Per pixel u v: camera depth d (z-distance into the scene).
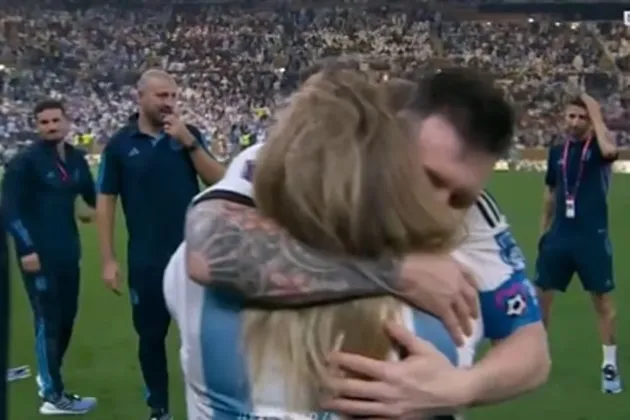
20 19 40.09
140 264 5.84
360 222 1.44
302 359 1.47
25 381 7.32
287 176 1.46
